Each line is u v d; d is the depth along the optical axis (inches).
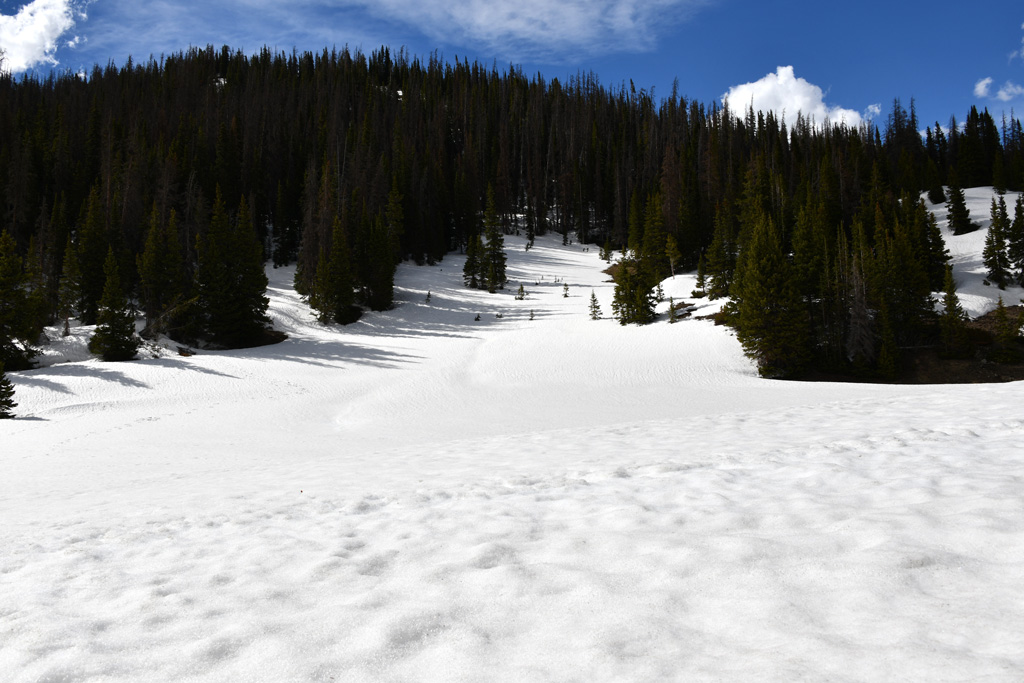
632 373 1492.4
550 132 4734.3
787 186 3174.2
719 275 2160.4
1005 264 2103.8
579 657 97.9
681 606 114.3
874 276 1814.7
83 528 220.8
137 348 1644.9
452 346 1862.7
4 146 2805.1
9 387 1009.5
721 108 4926.2
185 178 2866.6
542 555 150.7
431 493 242.8
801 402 960.3
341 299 2160.4
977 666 82.6
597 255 3560.5
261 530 201.5
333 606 126.8
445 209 3617.1
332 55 6363.2
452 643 106.3
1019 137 4237.2
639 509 187.5
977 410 367.2
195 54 5935.0
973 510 148.3
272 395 1250.0
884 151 4146.2
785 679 84.0
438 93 5383.9
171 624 122.0
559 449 379.6
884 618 100.9
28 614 130.9
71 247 1877.5
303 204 2866.6
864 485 194.2
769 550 137.5
